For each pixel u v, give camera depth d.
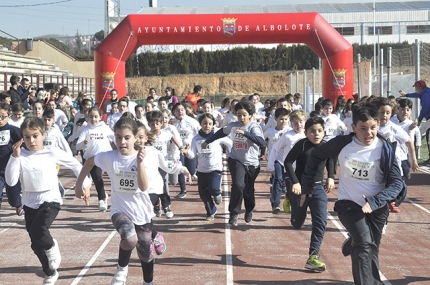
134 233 5.04
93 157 5.36
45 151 5.76
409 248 7.27
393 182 4.91
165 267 6.44
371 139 4.95
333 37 18.72
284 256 6.90
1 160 8.47
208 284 5.82
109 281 5.95
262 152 13.92
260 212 9.72
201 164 8.84
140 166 5.02
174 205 10.49
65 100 17.22
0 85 25.34
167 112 9.38
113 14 52.59
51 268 5.55
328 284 5.79
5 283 5.96
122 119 5.19
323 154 5.41
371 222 5.14
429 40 57.72
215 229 8.42
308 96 28.83
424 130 9.91
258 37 18.70
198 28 18.50
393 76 28.92
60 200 5.84
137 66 58.69
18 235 8.23
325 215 6.30
